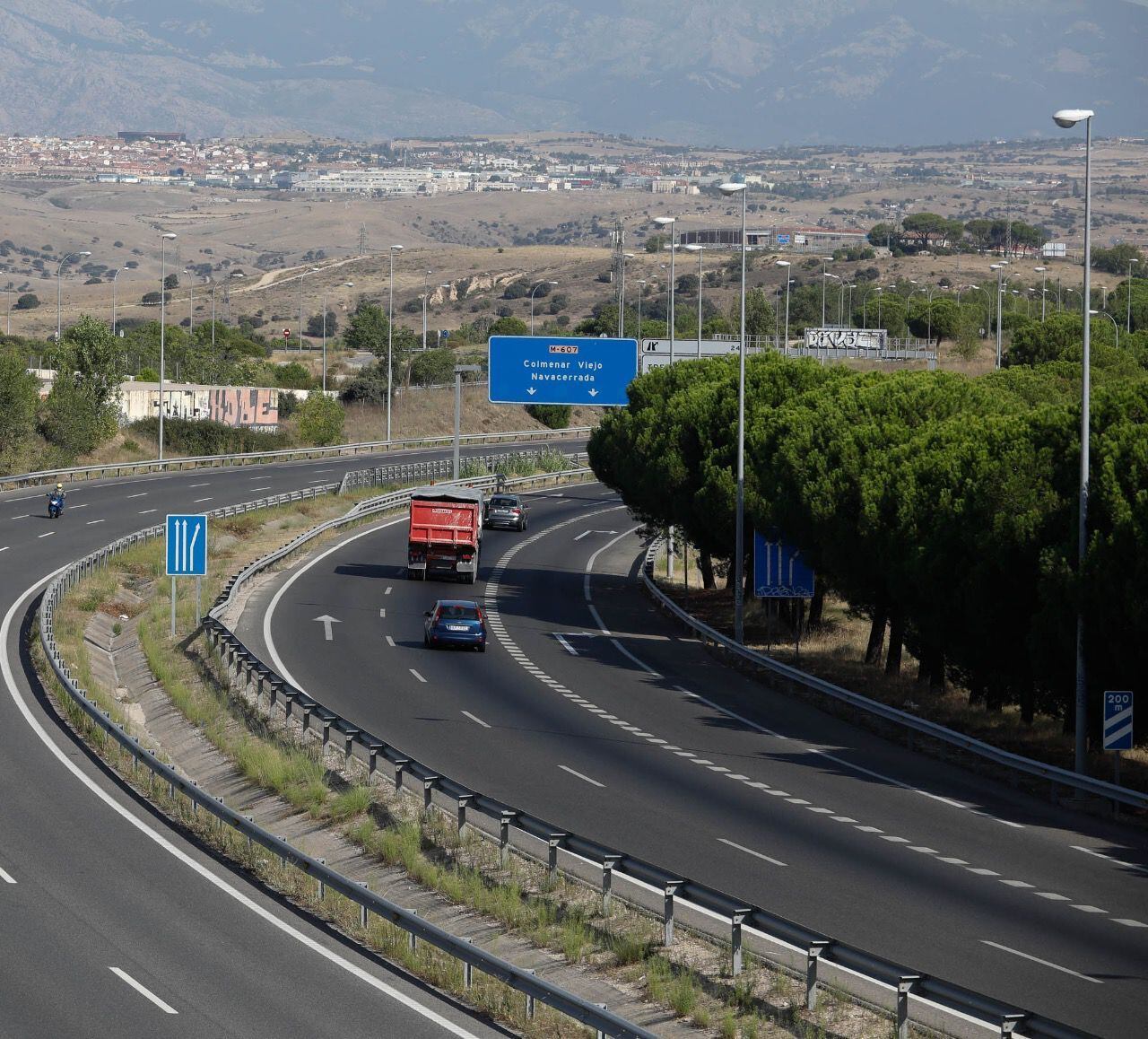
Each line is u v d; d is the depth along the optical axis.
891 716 82.44
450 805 62.50
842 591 106.69
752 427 122.88
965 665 88.31
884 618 107.62
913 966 43.19
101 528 156.50
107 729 70.12
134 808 61.41
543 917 47.41
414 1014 39.12
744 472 116.38
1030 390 148.75
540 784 67.56
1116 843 61.72
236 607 119.12
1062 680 78.44
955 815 65.69
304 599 125.88
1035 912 50.03
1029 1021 33.75
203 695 85.50
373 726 79.38
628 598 142.00
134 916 46.66
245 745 71.62
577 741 78.69
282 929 46.31
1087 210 75.00
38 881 50.09
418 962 43.16
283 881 51.66
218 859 54.44
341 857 56.28
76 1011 37.72
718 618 133.12
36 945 43.22
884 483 94.81
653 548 166.00
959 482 89.25
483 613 108.88
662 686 98.38
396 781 62.50
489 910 48.56
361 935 46.31
